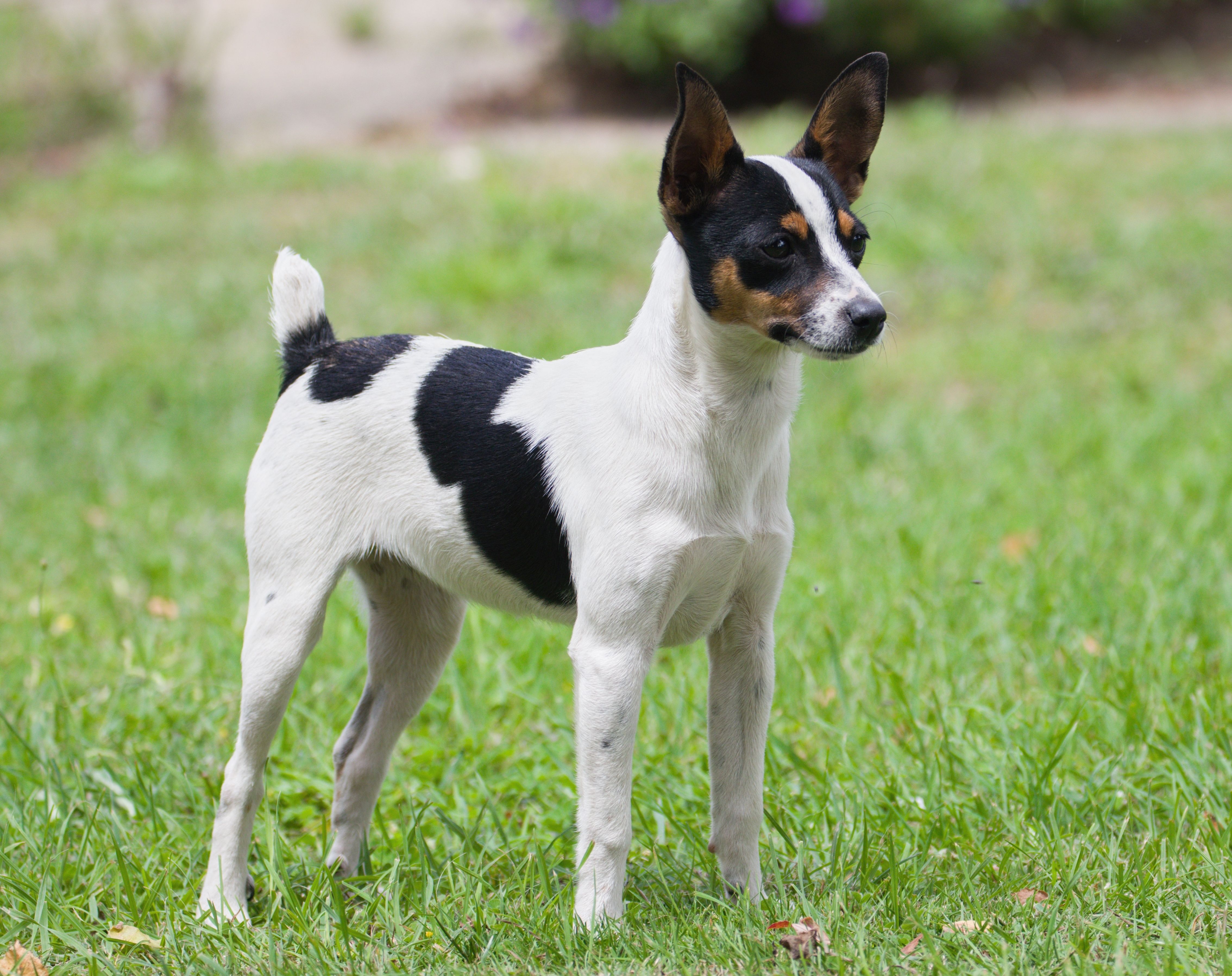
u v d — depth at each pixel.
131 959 4.95
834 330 4.72
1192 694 6.59
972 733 6.45
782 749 6.29
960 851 5.48
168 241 17.12
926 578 8.27
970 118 20.95
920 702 6.80
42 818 5.95
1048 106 21.94
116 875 5.50
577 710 5.02
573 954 4.73
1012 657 7.26
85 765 6.53
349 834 5.77
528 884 5.34
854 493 9.88
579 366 5.30
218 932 5.03
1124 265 14.53
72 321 14.64
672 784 6.25
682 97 4.82
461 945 4.90
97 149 21.81
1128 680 6.61
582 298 14.46
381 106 23.97
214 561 9.23
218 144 21.98
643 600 4.92
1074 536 8.66
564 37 23.34
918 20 21.61
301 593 5.41
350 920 5.22
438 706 7.21
